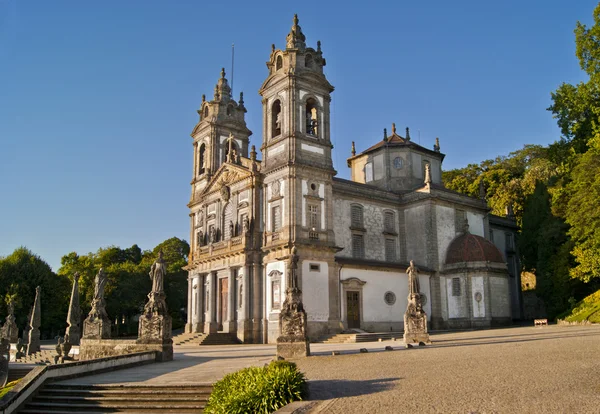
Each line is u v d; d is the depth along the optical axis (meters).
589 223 52.75
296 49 57.53
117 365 29.45
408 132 74.75
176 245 119.81
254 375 18.38
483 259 63.12
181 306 102.50
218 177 65.38
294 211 54.09
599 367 19.27
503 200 89.94
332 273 55.03
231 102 72.38
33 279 84.19
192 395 21.67
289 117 56.31
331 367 25.06
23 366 38.69
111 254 114.31
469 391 16.52
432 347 33.41
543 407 13.88
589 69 60.12
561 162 67.56
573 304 59.09
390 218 67.06
